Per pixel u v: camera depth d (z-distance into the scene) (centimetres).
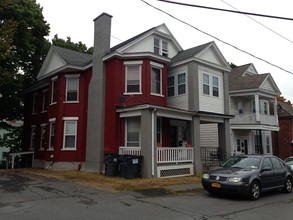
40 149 2352
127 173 1483
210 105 2022
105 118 1797
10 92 2372
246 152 2775
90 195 1056
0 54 1786
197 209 887
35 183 1317
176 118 1748
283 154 3266
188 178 1571
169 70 2102
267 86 2700
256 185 1084
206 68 2044
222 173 1096
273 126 2673
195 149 1808
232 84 2753
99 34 1905
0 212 796
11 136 3017
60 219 736
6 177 1524
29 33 2358
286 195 1212
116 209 855
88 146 1853
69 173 1692
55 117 2036
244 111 2800
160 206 911
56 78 2103
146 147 1536
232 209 900
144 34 1959
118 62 1802
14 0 2267
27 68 2666
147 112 1568
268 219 787
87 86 1988
